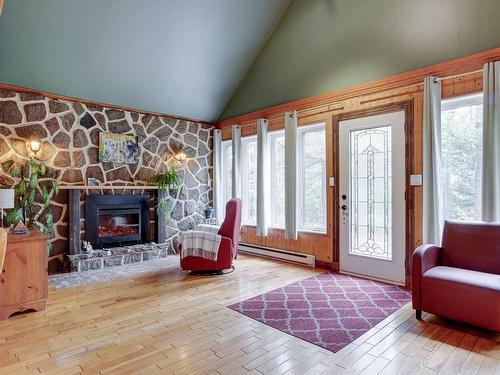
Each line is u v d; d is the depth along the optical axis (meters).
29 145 4.35
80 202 4.80
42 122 4.48
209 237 4.23
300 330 2.66
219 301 3.33
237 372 2.05
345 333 2.60
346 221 4.38
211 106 6.05
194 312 3.04
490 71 3.11
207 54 5.03
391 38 3.88
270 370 2.08
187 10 4.31
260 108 5.57
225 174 6.40
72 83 4.54
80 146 4.81
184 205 6.00
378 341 2.46
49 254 4.50
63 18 3.81
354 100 4.32
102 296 3.50
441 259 3.13
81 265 4.55
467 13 3.31
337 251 4.49
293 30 4.83
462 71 3.39
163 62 4.85
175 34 4.54
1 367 2.14
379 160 4.09
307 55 4.73
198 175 6.23
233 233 4.37
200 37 4.73
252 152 5.89
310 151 4.97
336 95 4.48
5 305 2.92
